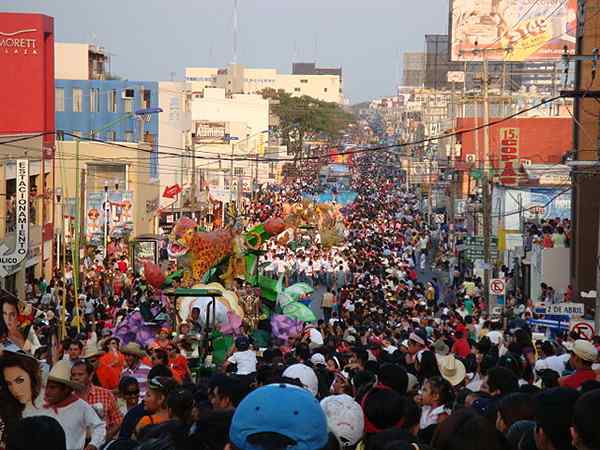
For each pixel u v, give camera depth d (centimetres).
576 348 1488
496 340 2695
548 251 4772
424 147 12712
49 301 3784
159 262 5925
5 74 5656
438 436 738
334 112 18325
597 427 658
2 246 3919
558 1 9500
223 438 828
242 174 10569
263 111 13675
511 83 11069
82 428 1118
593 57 3244
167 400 1116
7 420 1079
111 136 9125
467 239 6431
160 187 8450
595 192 4469
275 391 649
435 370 1633
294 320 3247
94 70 10506
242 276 3281
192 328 2589
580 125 4281
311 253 6191
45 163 5638
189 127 10225
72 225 5606
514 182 6575
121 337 2759
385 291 4953
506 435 894
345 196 12138
